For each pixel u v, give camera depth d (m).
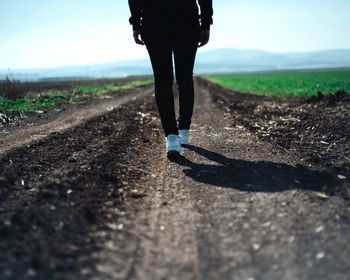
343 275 2.61
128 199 4.31
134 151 6.82
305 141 7.31
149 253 3.01
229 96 26.41
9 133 9.45
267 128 8.95
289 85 35.47
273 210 3.79
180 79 6.30
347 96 16.11
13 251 2.92
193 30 5.90
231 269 2.73
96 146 7.06
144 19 5.87
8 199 4.28
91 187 4.54
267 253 2.94
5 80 20.95
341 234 3.22
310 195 4.20
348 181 4.74
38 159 6.04
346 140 7.20
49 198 4.10
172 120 6.06
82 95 23.95
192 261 2.87
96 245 3.14
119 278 2.64
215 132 8.70
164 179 5.07
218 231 3.38
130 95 26.72
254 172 5.16
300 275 2.62
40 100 18.75
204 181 4.87
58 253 2.95
